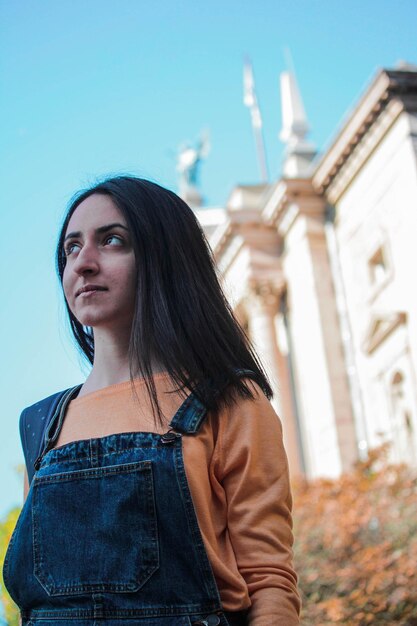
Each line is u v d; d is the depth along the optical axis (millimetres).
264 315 29219
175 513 2107
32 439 2457
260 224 29969
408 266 23422
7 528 15688
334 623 13414
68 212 2717
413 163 23172
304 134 30375
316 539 15820
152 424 2254
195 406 2287
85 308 2455
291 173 29484
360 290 25875
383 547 14508
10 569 2205
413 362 23234
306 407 27750
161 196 2598
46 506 2172
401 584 13594
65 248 2572
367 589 13422
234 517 2262
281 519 2301
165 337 2355
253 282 29312
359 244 25953
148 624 2029
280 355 28953
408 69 23625
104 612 2043
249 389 2404
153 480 2125
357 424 25641
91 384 2500
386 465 19156
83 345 2973
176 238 2527
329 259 27562
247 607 2162
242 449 2297
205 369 2367
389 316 23828
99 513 2115
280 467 2348
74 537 2117
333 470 25844
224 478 2305
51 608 2107
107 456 2180
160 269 2459
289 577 2229
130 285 2467
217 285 2609
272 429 2389
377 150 24953
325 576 14383
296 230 28328
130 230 2488
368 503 17219
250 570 2205
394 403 24250
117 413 2305
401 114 23719
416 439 23062
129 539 2082
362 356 25734
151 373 2314
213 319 2473
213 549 2164
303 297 28047
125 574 2059
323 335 26703
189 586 2068
